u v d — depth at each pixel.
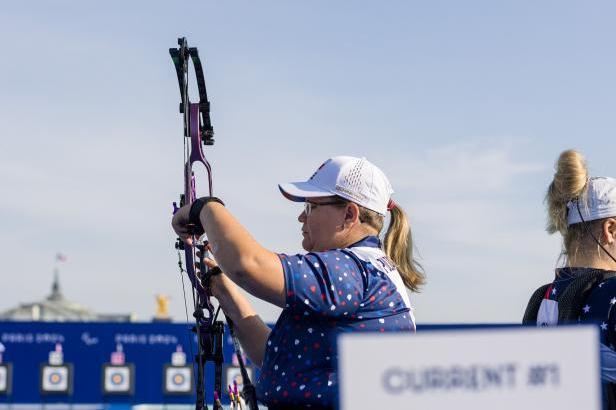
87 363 20.50
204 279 5.84
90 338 20.53
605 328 5.34
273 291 4.41
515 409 2.50
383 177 5.22
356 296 4.56
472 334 2.52
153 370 20.41
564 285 5.78
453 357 2.51
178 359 20.42
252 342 5.84
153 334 20.50
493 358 2.51
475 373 2.50
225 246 4.44
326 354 4.62
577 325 2.53
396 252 5.56
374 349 2.51
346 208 5.02
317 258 4.57
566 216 5.92
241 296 5.94
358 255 4.80
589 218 5.76
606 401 5.09
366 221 5.07
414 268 5.63
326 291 4.47
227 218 4.58
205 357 5.80
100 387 20.44
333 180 5.03
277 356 4.80
